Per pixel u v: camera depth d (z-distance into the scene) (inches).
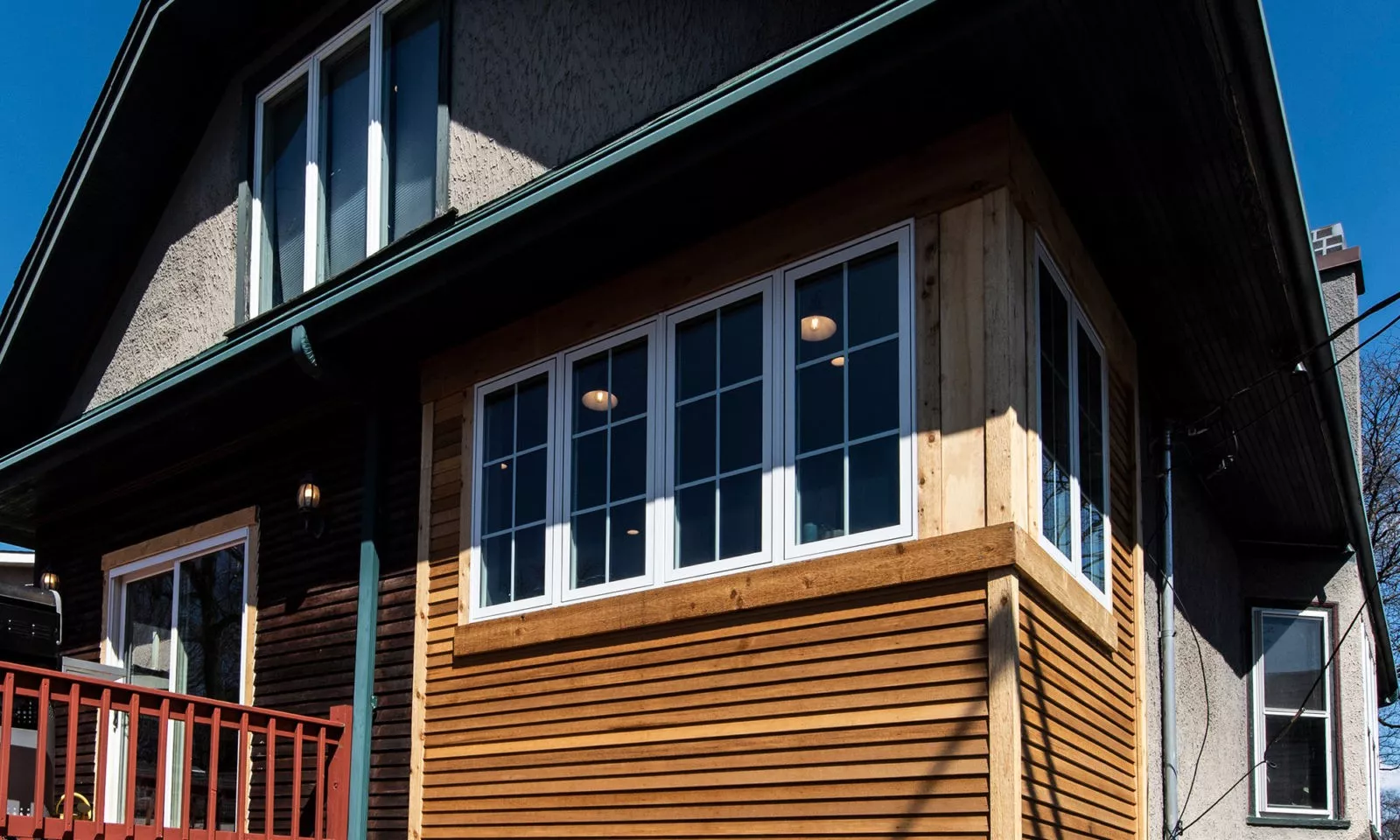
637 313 241.6
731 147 205.2
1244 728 392.2
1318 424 313.7
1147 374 291.6
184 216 371.2
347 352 280.2
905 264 205.3
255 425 319.6
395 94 315.6
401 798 256.4
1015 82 193.5
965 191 201.5
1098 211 230.1
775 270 221.9
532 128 275.3
